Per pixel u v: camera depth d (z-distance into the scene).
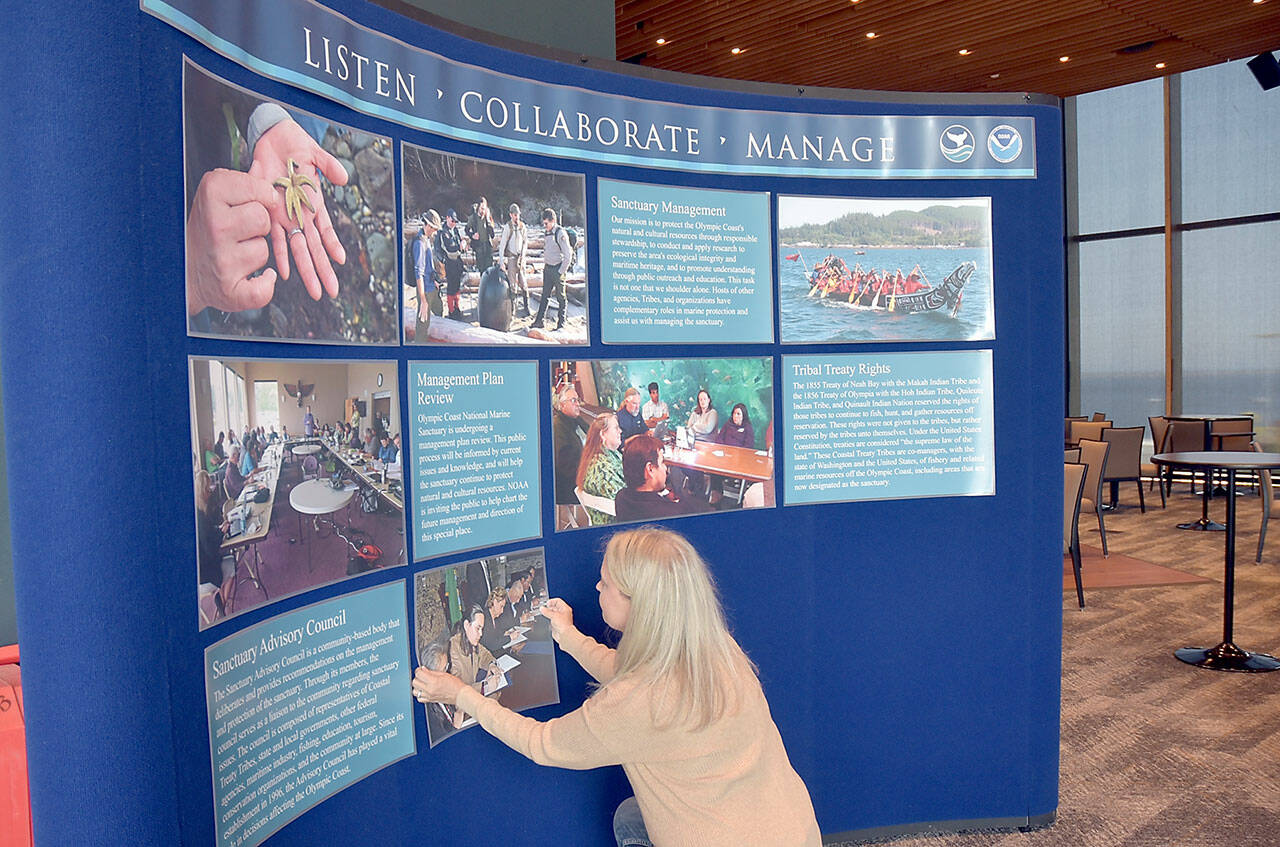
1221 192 10.38
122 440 1.30
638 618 1.75
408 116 1.98
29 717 1.32
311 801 1.73
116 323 1.30
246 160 1.57
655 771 1.72
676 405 2.53
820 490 2.73
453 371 2.08
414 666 2.00
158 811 1.34
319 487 1.75
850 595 2.78
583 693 2.42
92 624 1.29
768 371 2.66
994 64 9.30
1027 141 2.81
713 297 2.57
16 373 1.29
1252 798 3.12
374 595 1.89
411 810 2.01
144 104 1.35
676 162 2.51
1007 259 2.82
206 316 1.47
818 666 2.76
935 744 2.87
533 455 2.28
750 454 2.64
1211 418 9.61
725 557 2.62
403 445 1.97
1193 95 10.52
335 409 1.79
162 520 1.36
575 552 2.38
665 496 2.52
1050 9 7.78
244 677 1.55
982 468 2.84
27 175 1.27
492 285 2.18
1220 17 8.04
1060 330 2.88
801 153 2.66
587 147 2.36
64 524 1.28
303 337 1.70
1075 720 3.88
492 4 3.41
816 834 1.72
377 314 1.90
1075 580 5.65
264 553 1.61
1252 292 10.24
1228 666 4.50
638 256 2.45
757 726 1.73
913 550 2.81
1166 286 10.82
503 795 2.26
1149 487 10.74
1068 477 5.66
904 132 2.74
